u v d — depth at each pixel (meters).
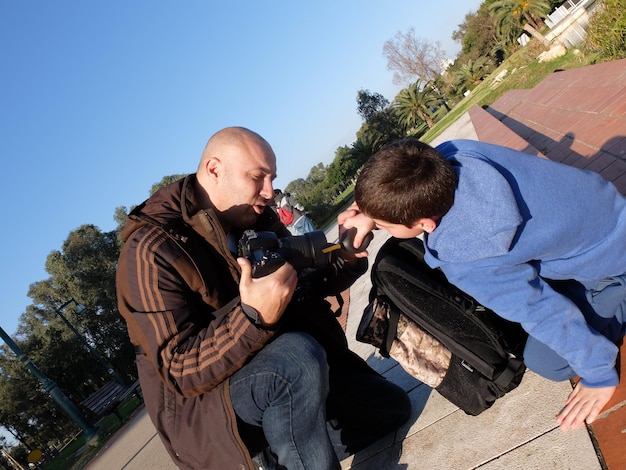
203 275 2.11
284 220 7.37
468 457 2.04
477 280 1.74
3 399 30.09
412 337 2.22
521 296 1.71
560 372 1.97
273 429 1.95
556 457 1.75
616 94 5.86
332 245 2.25
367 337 2.26
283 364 1.89
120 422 13.04
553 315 1.72
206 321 2.12
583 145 5.27
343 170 68.75
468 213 1.66
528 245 1.72
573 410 1.83
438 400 2.60
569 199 1.78
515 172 1.79
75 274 35.81
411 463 2.24
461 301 2.09
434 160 1.69
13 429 31.17
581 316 1.75
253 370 1.91
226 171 2.28
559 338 1.73
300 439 1.95
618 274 1.86
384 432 2.56
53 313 34.72
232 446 1.89
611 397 1.81
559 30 16.61
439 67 61.38
